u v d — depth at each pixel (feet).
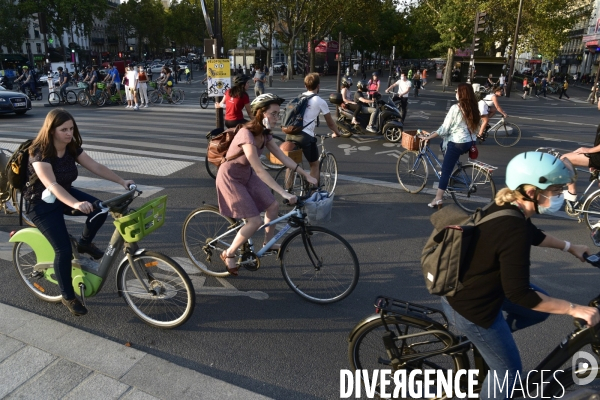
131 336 11.69
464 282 7.39
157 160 30.76
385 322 8.72
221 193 12.97
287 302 13.48
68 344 11.09
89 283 11.99
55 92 68.69
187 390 9.64
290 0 137.90
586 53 201.98
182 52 346.13
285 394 9.77
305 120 21.81
